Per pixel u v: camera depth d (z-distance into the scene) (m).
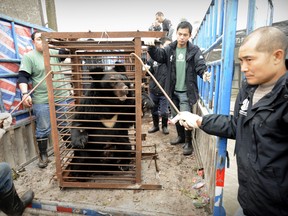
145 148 3.90
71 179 2.76
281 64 1.17
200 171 2.93
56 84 3.45
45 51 2.14
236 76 8.58
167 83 3.55
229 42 1.70
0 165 2.04
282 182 1.15
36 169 3.21
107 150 2.54
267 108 1.14
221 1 2.22
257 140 1.19
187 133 3.54
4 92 3.16
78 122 2.60
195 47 3.31
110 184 2.61
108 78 2.49
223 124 1.58
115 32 2.04
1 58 3.10
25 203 2.34
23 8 4.64
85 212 2.33
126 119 2.86
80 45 2.22
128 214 2.25
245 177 1.29
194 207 2.32
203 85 3.69
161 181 2.79
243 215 1.43
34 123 3.57
